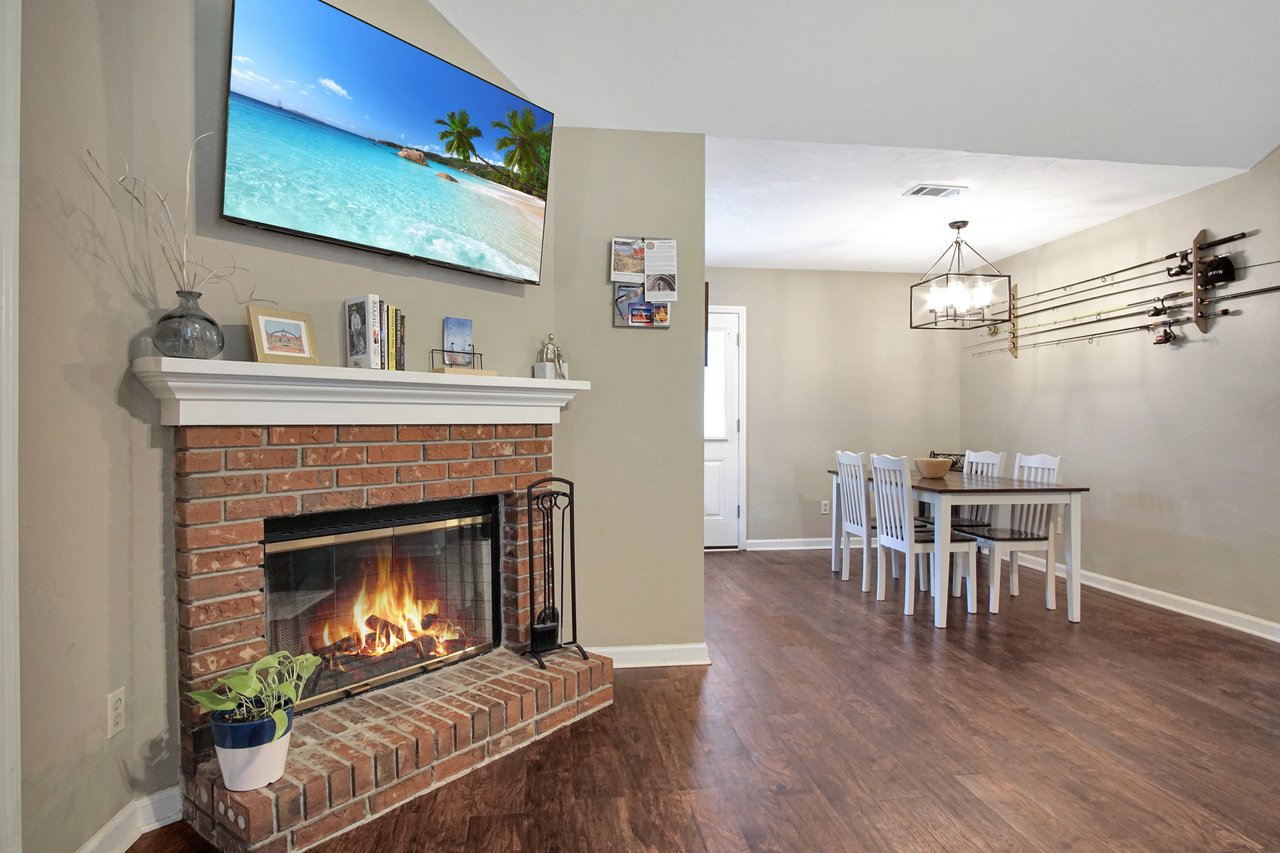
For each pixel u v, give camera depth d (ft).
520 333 9.52
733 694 9.15
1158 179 12.55
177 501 6.10
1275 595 11.63
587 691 8.52
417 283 8.22
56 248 5.20
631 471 10.21
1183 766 7.25
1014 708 8.71
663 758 7.38
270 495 6.59
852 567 17.31
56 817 5.13
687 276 10.36
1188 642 11.38
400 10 7.98
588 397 10.10
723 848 5.82
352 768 6.10
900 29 8.96
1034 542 13.25
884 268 19.81
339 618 7.78
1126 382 14.61
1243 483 12.14
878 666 10.23
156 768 6.07
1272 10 8.91
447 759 6.90
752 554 19.08
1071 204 13.93
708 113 10.07
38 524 5.04
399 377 7.13
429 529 8.41
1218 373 12.57
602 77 9.46
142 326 5.91
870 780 6.93
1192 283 13.12
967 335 20.13
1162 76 9.82
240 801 5.54
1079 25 9.01
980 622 12.55
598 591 10.18
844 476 15.87
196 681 6.09
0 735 4.50
